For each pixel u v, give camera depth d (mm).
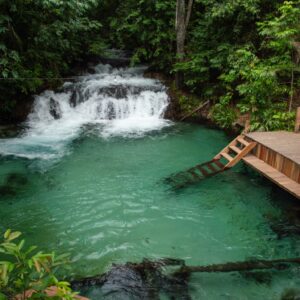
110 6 16125
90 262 4359
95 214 5535
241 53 9539
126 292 3723
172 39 12438
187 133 9742
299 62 9086
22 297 2016
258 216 5543
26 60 10781
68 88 11398
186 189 6418
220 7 10016
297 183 5535
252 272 4121
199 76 11148
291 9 8031
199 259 4453
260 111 8930
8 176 6891
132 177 6895
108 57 15250
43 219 5359
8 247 1867
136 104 11195
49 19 10812
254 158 6758
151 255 4516
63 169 7262
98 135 9516
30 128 10078
